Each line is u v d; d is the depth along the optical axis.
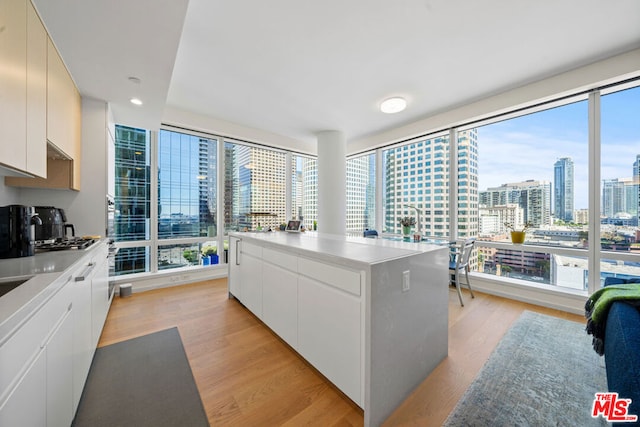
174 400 1.44
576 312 2.64
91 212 2.56
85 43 1.73
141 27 1.59
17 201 2.17
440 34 2.04
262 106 3.45
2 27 1.12
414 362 1.55
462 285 3.54
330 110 3.59
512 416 1.33
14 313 0.72
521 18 1.87
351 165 5.50
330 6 1.75
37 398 0.87
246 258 2.64
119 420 1.29
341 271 1.43
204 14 1.81
